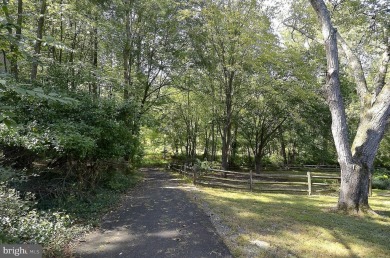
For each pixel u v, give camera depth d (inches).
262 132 757.9
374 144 267.7
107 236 192.1
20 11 306.8
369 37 364.8
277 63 494.0
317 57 547.2
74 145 233.0
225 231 204.2
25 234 134.8
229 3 488.4
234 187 417.4
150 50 606.2
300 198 349.4
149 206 276.5
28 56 92.7
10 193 158.7
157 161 1052.5
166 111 857.5
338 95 277.3
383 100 266.8
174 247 174.1
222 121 650.8
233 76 547.2
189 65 608.4
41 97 81.8
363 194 265.4
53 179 254.8
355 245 180.5
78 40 520.1
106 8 445.4
